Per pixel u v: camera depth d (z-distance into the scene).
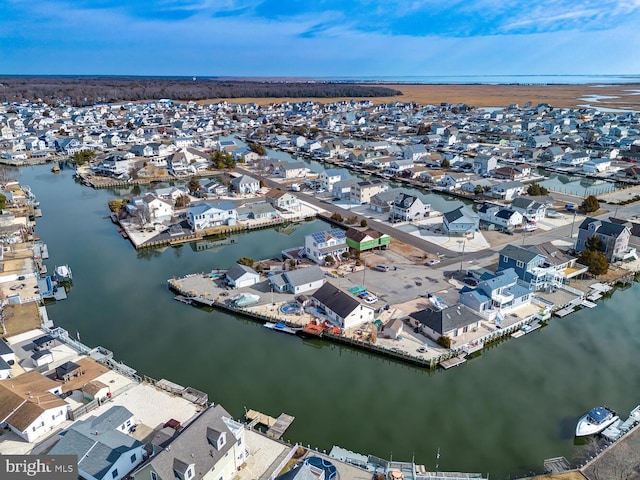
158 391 45.31
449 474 36.00
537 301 61.91
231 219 92.25
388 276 68.88
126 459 35.09
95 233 90.44
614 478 35.22
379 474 35.69
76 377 46.44
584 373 49.06
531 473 36.66
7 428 40.00
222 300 62.09
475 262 73.69
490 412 43.62
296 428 41.44
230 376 48.62
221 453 33.88
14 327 55.84
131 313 60.81
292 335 56.22
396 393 46.44
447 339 51.75
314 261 74.00
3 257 76.44
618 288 68.19
